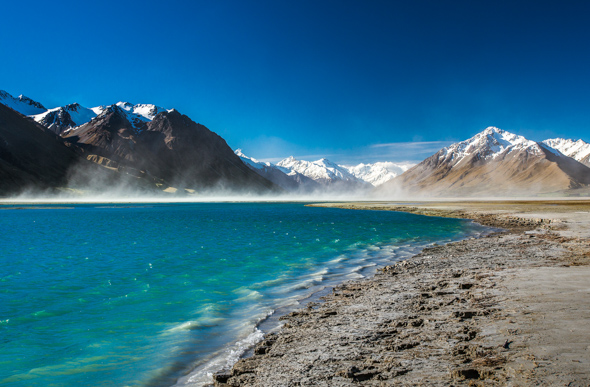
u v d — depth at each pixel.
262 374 8.38
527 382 6.64
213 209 127.88
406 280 18.06
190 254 30.00
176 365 9.79
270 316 13.68
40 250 32.78
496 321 10.38
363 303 14.06
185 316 14.14
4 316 14.42
